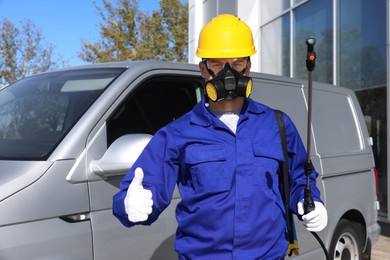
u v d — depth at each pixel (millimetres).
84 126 2604
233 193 1904
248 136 1969
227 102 2020
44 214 2332
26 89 3316
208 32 2029
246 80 1964
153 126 3469
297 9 11359
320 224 1911
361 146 4785
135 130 3312
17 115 3023
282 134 2053
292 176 2129
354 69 9055
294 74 11523
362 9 8797
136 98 3375
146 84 3119
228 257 1918
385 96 8156
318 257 4027
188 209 1967
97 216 2541
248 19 13422
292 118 4039
